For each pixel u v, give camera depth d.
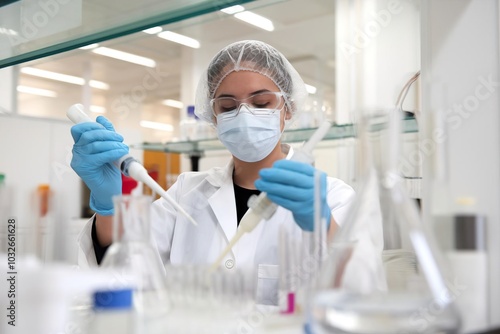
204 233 1.26
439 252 0.47
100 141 0.98
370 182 0.51
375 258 0.47
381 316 0.39
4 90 2.18
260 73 1.22
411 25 1.50
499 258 0.53
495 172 0.55
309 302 0.46
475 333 0.45
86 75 4.56
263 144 1.19
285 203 0.75
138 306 0.51
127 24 0.68
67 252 0.53
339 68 2.41
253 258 1.13
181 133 2.46
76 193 2.35
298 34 3.71
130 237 0.56
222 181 1.35
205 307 0.53
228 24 3.45
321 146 1.84
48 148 2.37
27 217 0.52
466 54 0.59
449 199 0.54
